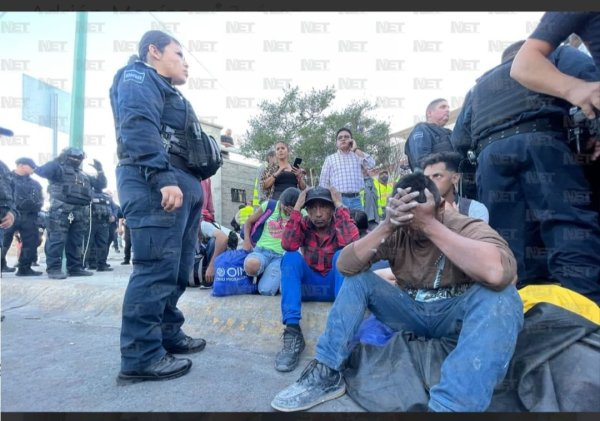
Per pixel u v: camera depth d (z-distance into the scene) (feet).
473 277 4.80
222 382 6.07
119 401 5.42
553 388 4.67
